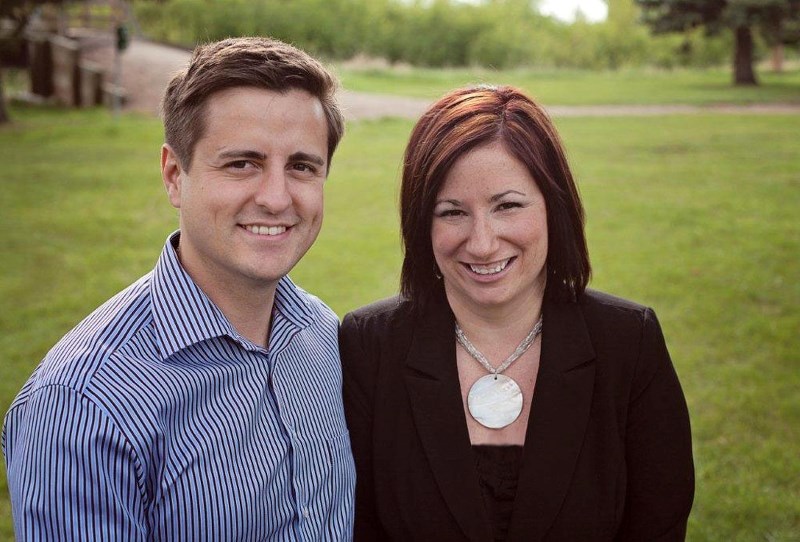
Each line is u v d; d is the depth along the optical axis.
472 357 2.11
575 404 2.01
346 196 10.79
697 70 40.41
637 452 2.06
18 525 1.60
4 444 1.70
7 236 8.86
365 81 29.42
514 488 2.01
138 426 1.59
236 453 1.71
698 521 3.88
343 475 2.01
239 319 1.82
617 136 16.00
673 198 10.59
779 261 7.86
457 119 1.96
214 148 1.67
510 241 1.95
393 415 2.09
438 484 2.01
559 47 47.25
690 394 5.17
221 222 1.70
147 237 8.89
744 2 28.00
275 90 1.68
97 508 1.55
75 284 7.36
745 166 12.68
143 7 39.84
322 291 7.12
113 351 1.63
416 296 2.13
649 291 7.08
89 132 16.27
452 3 44.12
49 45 21.86
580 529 1.98
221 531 1.67
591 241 8.70
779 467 4.30
